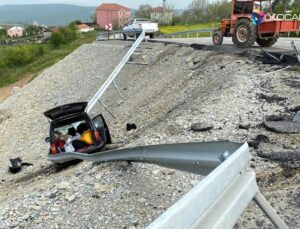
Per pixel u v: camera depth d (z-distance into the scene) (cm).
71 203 623
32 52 5681
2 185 1305
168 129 905
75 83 2705
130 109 1698
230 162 271
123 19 14038
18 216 631
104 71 2605
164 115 1184
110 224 529
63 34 6606
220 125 856
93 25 13638
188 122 912
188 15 7069
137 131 1266
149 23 3322
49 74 3130
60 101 2533
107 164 726
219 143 360
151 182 623
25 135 2105
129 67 2370
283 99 973
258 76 1205
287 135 751
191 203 212
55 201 646
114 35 3900
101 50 3075
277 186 549
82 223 549
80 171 759
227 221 235
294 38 2481
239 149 301
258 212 465
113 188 629
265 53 1456
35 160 1568
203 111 967
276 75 1194
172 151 484
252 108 934
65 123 1265
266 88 1083
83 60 3078
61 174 902
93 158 762
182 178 620
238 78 1205
